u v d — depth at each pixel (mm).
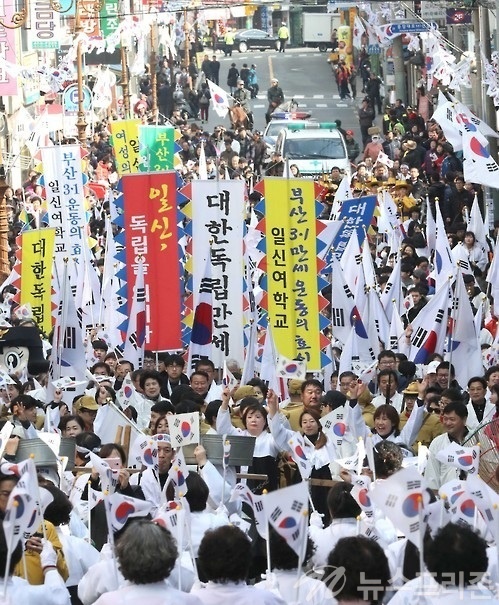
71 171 56250
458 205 76875
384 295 48031
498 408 33500
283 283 42250
